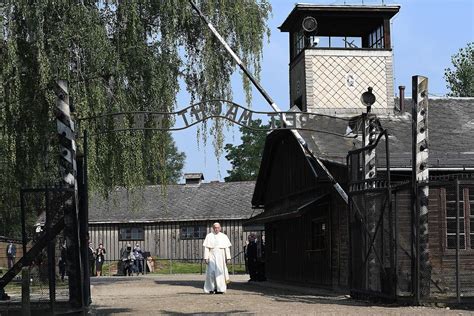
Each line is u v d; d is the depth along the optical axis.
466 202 16.98
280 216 23.12
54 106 16.98
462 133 23.77
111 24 18.69
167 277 38.66
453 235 16.73
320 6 27.70
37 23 16.88
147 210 53.12
